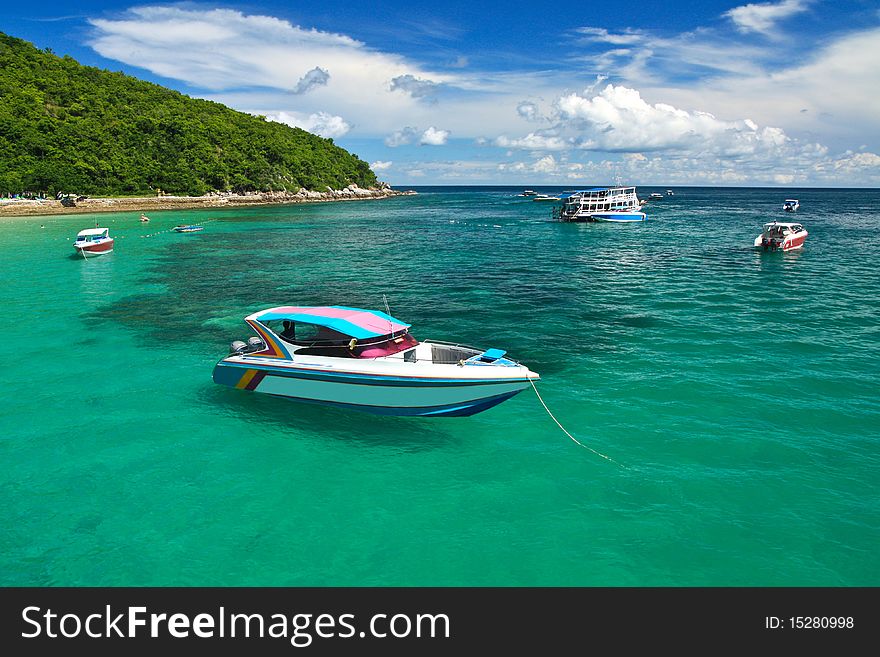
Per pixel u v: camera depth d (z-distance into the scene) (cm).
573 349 2041
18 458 1291
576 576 928
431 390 1413
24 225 7194
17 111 10712
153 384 1738
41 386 1719
